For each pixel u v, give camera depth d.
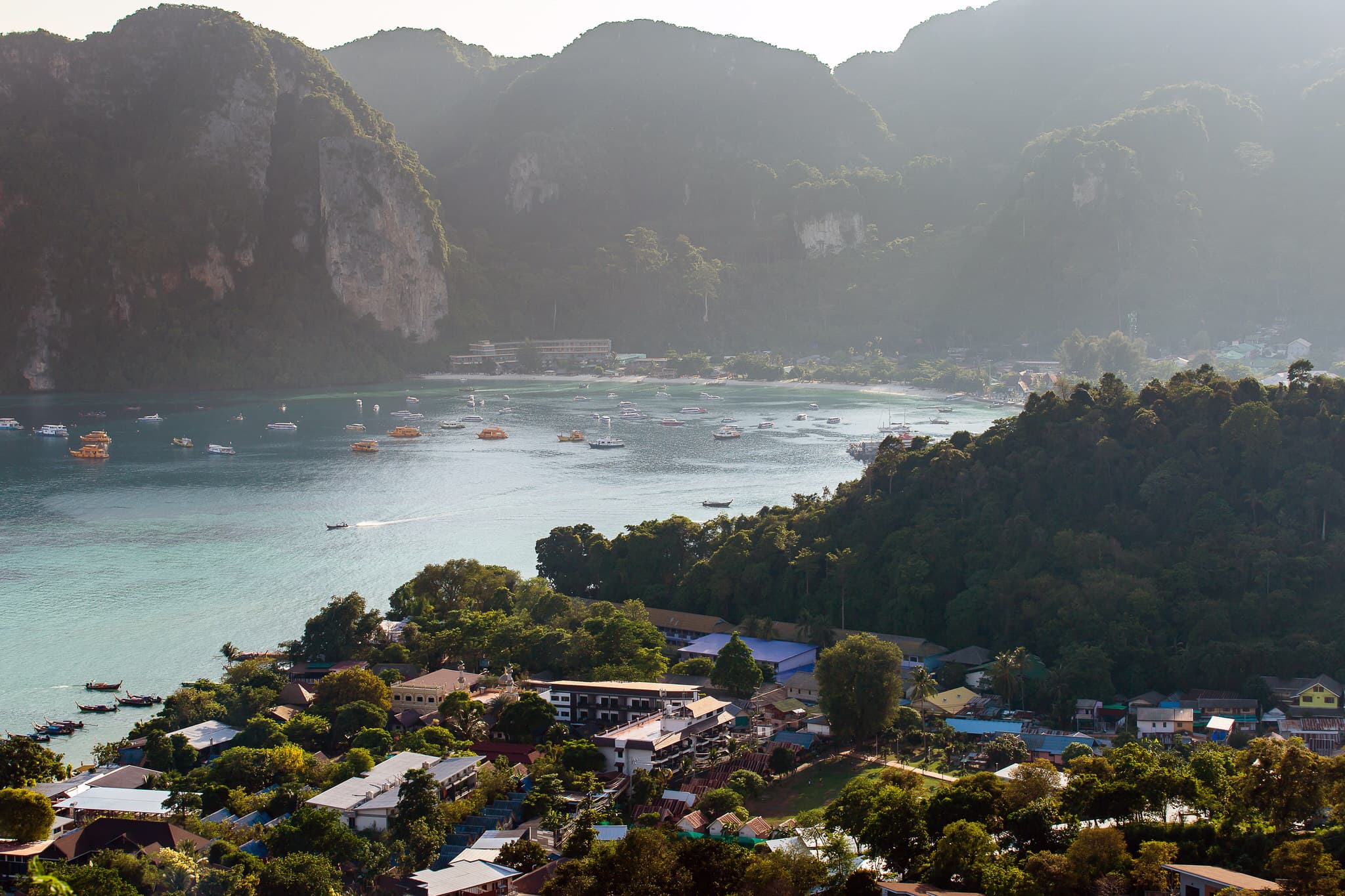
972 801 117.44
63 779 142.12
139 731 158.62
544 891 100.75
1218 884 97.50
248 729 154.88
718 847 102.44
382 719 158.25
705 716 151.75
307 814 123.38
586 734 158.38
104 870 107.62
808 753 150.62
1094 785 118.25
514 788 137.12
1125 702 164.00
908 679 174.75
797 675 175.38
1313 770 109.44
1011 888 101.38
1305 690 158.12
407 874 118.62
